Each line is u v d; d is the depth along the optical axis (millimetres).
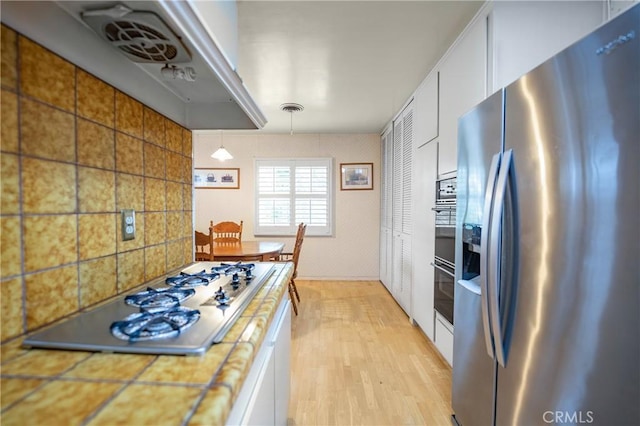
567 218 823
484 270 1102
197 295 944
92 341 620
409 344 2447
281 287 1088
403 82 2600
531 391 942
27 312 660
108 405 438
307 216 4559
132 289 1023
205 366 547
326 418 1588
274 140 4547
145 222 1108
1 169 605
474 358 1298
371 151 4512
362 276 4566
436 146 2244
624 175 690
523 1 1521
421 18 1717
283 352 1203
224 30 997
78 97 792
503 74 1522
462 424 1430
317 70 2385
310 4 1601
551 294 870
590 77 761
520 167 991
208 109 1393
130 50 842
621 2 1415
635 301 676
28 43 653
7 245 619
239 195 4598
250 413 666
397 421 1570
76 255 796
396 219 3518
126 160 998
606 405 734
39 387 481
